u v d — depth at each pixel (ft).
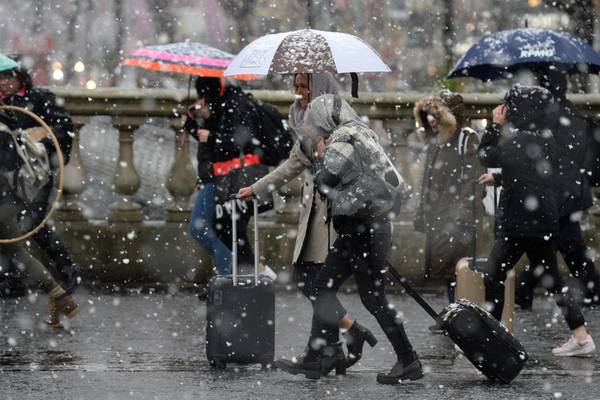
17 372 55.83
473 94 84.07
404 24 211.61
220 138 70.59
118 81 229.45
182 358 59.77
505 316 65.16
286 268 83.51
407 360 53.98
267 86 169.17
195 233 73.67
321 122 53.42
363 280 53.62
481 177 61.62
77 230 83.41
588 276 74.84
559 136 62.59
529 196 59.36
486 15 203.00
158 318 71.61
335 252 54.08
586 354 61.82
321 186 52.65
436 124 68.74
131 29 223.71
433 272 69.21
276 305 76.95
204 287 83.15
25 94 69.77
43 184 65.87
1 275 77.92
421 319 72.74
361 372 57.11
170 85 213.66
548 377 56.13
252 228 83.56
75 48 230.89
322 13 212.43
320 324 54.70
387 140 89.97
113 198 133.08
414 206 84.48
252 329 56.18
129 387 52.70
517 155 59.06
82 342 63.82
